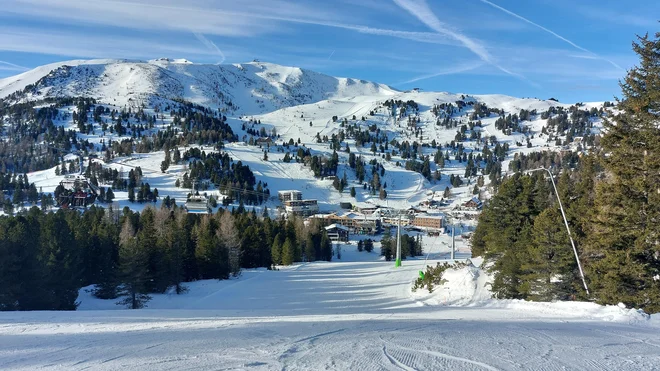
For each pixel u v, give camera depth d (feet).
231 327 31.68
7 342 25.70
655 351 21.79
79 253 114.42
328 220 387.75
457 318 39.58
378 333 26.78
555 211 66.69
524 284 67.92
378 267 179.42
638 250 52.95
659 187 53.36
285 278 146.20
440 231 367.45
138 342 24.52
